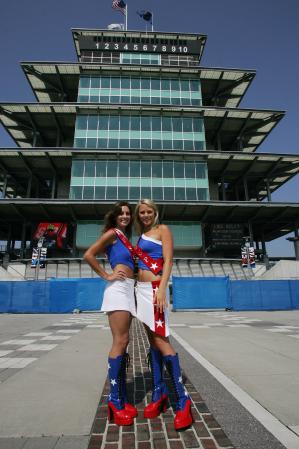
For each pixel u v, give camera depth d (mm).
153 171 41406
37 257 35719
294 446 2223
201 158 42500
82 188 40156
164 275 2756
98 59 50094
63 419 2732
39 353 5922
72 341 7508
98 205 39500
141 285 2838
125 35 51406
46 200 38594
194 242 42469
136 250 2934
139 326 11484
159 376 2902
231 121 47594
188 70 47281
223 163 44656
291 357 5480
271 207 41562
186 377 4164
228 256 49219
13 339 7898
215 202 39938
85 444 2266
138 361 5305
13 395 3404
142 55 51156
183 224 43188
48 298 21375
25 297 21281
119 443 2268
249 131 50219
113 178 40719
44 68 46125
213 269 40469
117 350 2744
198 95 46938
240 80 49094
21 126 48062
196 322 12656
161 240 2957
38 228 41906
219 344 6980
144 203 3080
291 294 22359
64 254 43781
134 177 40938
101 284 22109
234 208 41875
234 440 2314
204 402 3158
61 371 4496
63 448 2207
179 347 6621
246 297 22125
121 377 2748
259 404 3105
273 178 50406
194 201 39594
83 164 41125
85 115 43938
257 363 4996
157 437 2361
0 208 40719
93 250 2826
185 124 44688
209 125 48531
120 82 46656
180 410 2566
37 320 14422
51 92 51469
